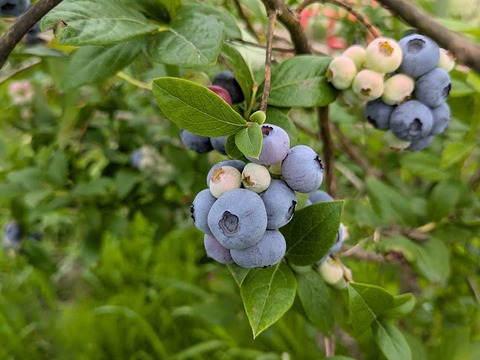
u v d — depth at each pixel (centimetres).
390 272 31
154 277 45
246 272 13
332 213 13
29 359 41
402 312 15
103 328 42
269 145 11
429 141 17
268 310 12
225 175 11
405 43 16
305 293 17
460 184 22
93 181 29
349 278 17
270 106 15
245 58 18
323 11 26
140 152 31
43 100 32
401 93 16
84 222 32
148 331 40
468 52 11
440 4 26
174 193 34
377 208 23
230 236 11
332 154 21
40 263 31
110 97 31
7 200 30
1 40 11
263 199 11
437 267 21
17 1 17
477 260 26
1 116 32
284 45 24
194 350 38
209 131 12
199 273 47
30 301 45
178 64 13
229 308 32
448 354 21
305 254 13
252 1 21
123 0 15
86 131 31
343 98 17
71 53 18
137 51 15
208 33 13
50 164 28
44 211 28
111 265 47
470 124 23
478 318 25
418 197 27
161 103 11
